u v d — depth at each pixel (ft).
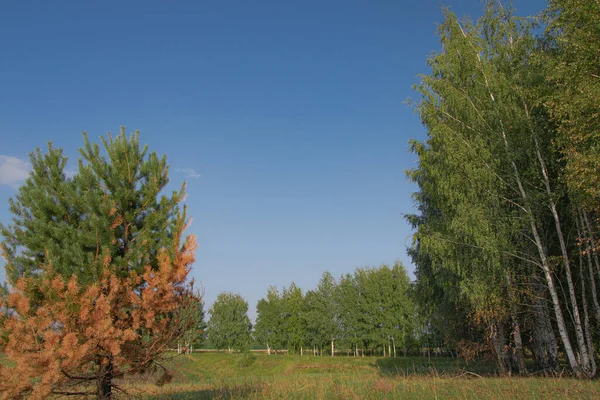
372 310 160.66
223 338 192.95
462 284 54.39
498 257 52.01
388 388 41.63
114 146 34.91
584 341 52.70
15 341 24.30
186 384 63.21
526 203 53.52
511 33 59.67
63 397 29.12
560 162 53.52
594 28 42.37
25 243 30.37
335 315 173.58
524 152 55.67
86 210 31.76
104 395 30.07
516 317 59.41
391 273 162.20
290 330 186.50
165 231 34.19
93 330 25.72
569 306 59.26
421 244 59.77
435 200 65.67
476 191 55.72
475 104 59.93
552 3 47.42
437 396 37.29
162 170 36.27
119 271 30.40
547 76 48.16
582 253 51.70
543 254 53.42
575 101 42.01
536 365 67.26
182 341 32.78
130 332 27.81
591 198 42.86
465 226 53.31
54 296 26.16
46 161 32.58
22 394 24.61
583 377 48.96
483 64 59.77
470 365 85.71
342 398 38.91
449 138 56.75
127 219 33.30
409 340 152.35
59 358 25.29
